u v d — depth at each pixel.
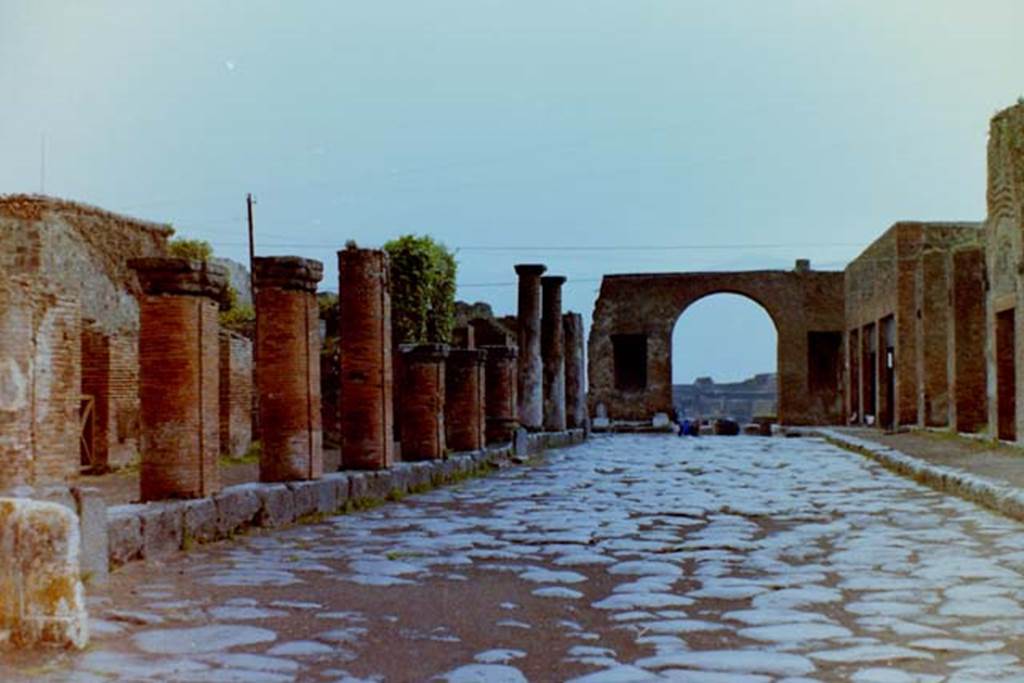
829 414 55.97
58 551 7.00
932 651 7.14
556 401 38.41
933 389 34.41
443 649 7.30
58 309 11.85
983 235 37.34
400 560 11.05
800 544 12.13
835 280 54.31
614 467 26.06
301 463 15.09
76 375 12.23
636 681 6.46
